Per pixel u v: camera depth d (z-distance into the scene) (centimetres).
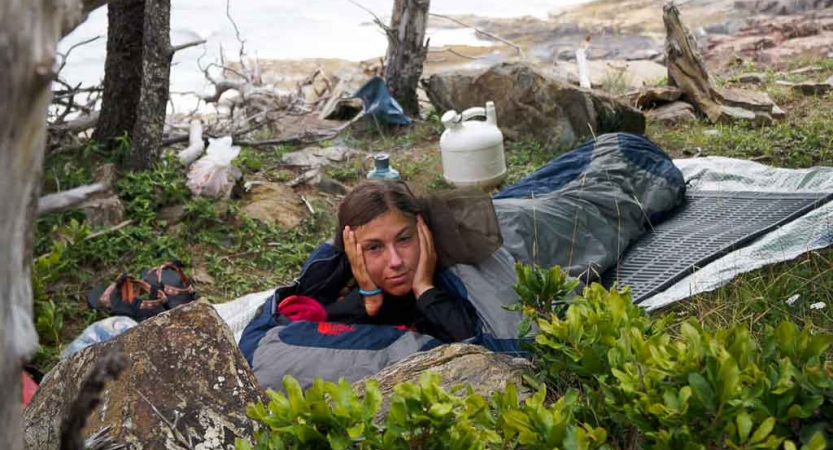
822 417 200
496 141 620
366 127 783
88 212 557
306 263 393
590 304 248
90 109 702
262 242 566
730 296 393
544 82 711
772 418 176
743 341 200
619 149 491
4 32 106
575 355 229
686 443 184
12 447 121
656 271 430
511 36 1461
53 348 447
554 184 470
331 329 356
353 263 371
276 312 378
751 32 1288
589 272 424
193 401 236
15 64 107
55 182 586
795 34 1269
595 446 195
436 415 188
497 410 217
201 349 246
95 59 1357
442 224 372
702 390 186
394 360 341
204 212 575
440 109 789
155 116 618
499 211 417
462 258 371
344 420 192
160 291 468
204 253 555
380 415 250
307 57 1384
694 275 415
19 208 117
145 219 568
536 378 264
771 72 958
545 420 197
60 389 253
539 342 235
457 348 286
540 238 416
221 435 232
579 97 701
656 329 237
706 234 463
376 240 363
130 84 653
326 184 649
